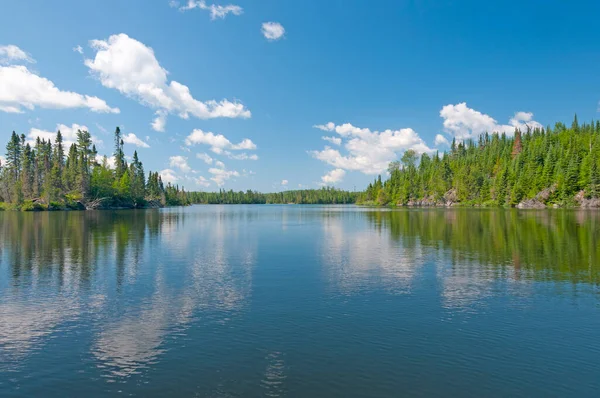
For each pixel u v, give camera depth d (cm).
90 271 2598
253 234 5116
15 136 14262
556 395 1030
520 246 3650
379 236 4750
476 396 1023
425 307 1775
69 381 1116
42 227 5966
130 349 1327
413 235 4784
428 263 2858
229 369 1171
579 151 13788
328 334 1445
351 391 1042
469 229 5391
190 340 1398
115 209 15088
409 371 1156
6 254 3316
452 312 1703
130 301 1892
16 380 1125
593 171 11825
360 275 2458
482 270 2589
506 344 1357
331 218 9162
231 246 3869
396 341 1379
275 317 1638
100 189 14662
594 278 2336
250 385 1075
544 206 12875
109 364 1217
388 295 1980
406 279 2339
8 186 13200
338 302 1858
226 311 1727
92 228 5866
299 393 1032
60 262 2939
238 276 2441
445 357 1251
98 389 1069
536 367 1186
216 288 2134
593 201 11781
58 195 13200
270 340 1390
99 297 1967
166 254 3347
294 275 2466
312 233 5228
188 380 1108
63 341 1405
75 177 14125
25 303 1867
